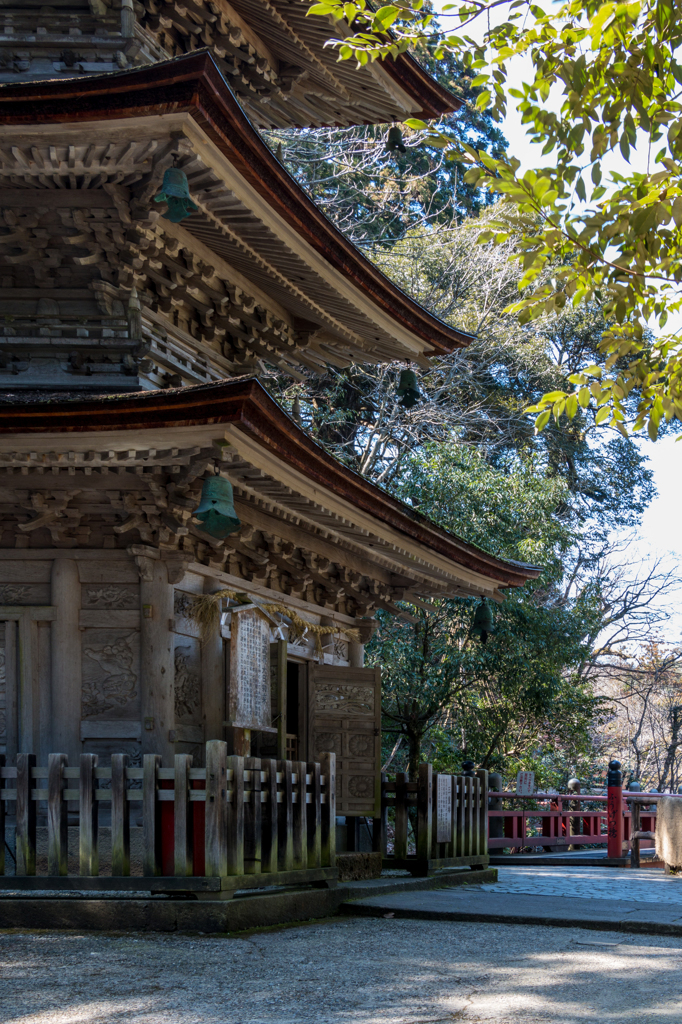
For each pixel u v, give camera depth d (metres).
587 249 7.30
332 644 15.10
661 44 7.13
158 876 7.95
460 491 26.88
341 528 12.84
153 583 10.70
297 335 14.79
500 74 7.56
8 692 10.49
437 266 34.28
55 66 11.60
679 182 7.17
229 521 9.32
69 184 10.27
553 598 33.81
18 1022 5.25
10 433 9.48
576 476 42.69
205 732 11.47
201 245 11.77
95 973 6.34
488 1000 5.91
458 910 9.32
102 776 8.24
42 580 10.70
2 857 8.31
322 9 7.81
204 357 12.70
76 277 10.94
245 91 14.54
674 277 7.78
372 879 11.77
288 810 9.03
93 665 10.59
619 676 44.41
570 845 22.25
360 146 34.41
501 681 26.77
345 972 6.59
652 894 11.48
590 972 6.75
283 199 10.70
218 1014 5.46
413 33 7.94
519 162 7.32
